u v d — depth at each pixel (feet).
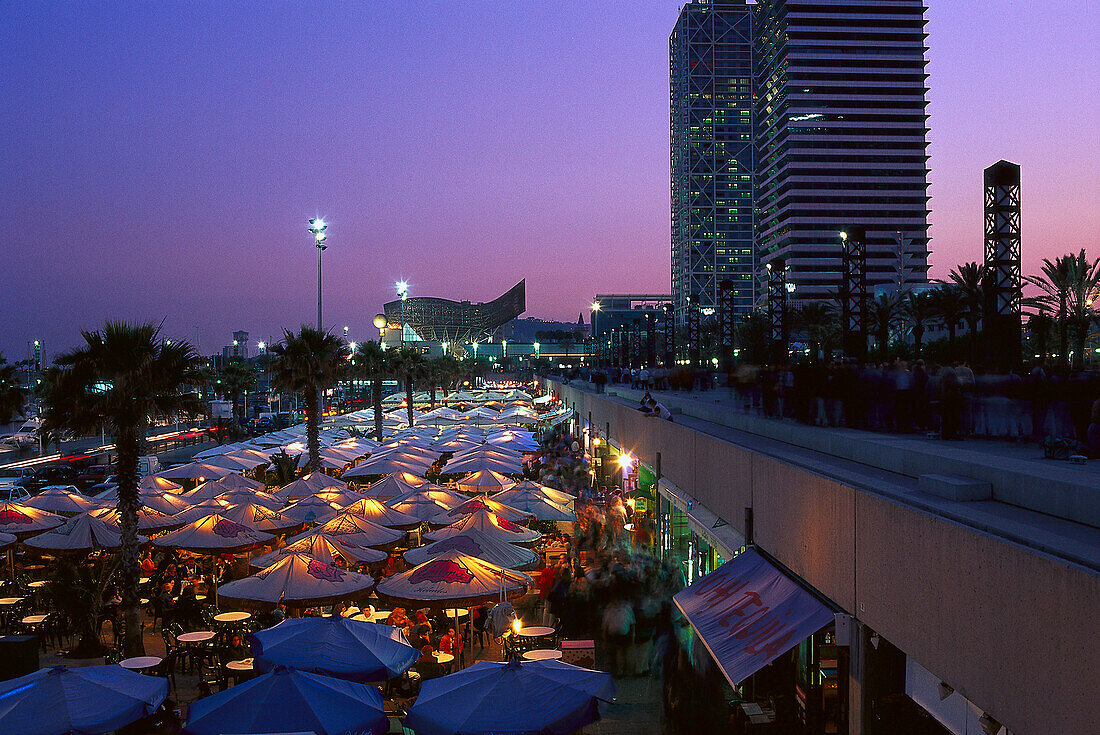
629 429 98.99
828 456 45.19
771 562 43.73
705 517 57.93
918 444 39.60
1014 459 32.35
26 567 86.07
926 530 26.32
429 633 58.18
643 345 374.84
